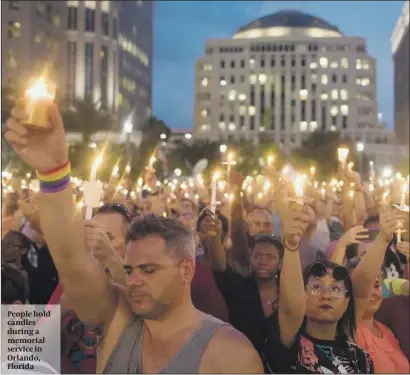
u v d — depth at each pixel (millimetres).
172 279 2393
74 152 27984
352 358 3318
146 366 2393
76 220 2346
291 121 156250
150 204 8078
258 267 4344
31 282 5844
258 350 3391
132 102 117062
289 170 9023
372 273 3680
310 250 5715
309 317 3348
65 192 2277
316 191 9703
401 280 4957
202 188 12969
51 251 2357
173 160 59531
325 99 155250
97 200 2826
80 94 92750
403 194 3715
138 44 120438
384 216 3668
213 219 4453
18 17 82000
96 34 94938
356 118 154375
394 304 4281
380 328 4180
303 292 2980
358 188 7359
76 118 54000
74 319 3111
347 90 155375
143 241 2406
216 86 155250
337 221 9914
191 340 2387
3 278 3658
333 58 156500
